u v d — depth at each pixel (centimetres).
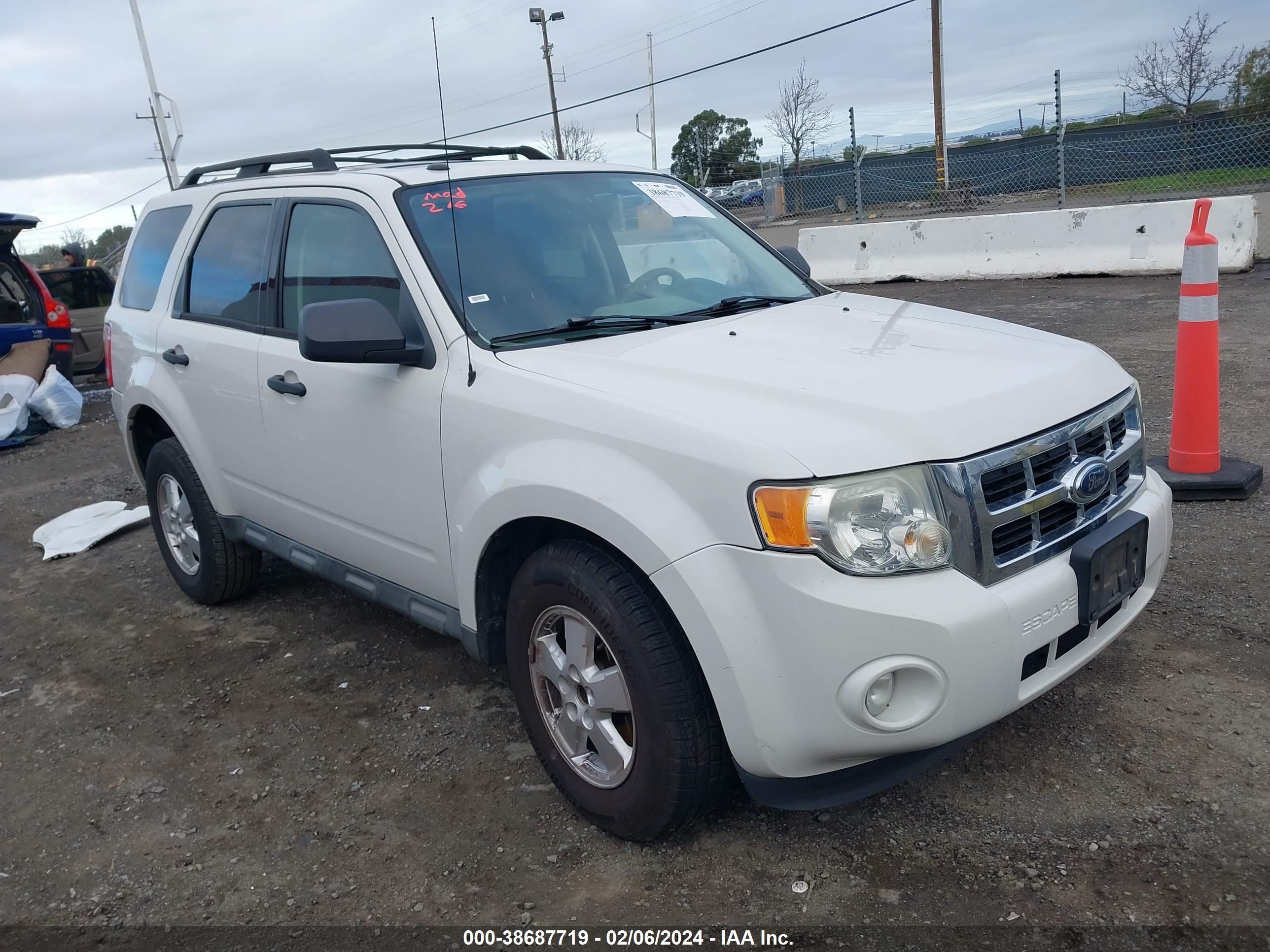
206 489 442
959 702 233
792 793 246
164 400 444
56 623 492
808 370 268
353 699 385
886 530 228
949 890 252
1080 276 1191
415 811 310
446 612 327
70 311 1215
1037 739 310
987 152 2433
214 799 328
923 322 327
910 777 246
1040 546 248
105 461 836
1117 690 331
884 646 226
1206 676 334
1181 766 290
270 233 394
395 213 335
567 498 259
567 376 279
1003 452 243
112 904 280
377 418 329
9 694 420
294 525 392
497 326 312
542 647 288
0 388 936
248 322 400
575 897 264
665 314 339
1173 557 424
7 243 1011
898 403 246
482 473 289
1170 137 1955
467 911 263
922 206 2397
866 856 268
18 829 322
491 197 354
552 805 305
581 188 379
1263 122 1816
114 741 372
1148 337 818
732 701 237
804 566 226
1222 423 590
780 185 2578
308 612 474
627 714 271
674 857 275
